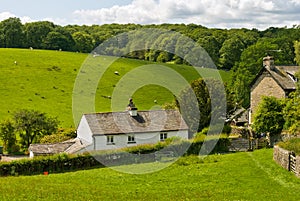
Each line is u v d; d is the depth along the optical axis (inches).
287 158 1577.3
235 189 1353.3
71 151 2401.6
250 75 3944.4
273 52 4037.9
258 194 1274.6
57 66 5413.4
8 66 5201.8
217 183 1446.9
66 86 4899.1
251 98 3292.3
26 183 1504.7
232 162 1793.8
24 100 4419.3
